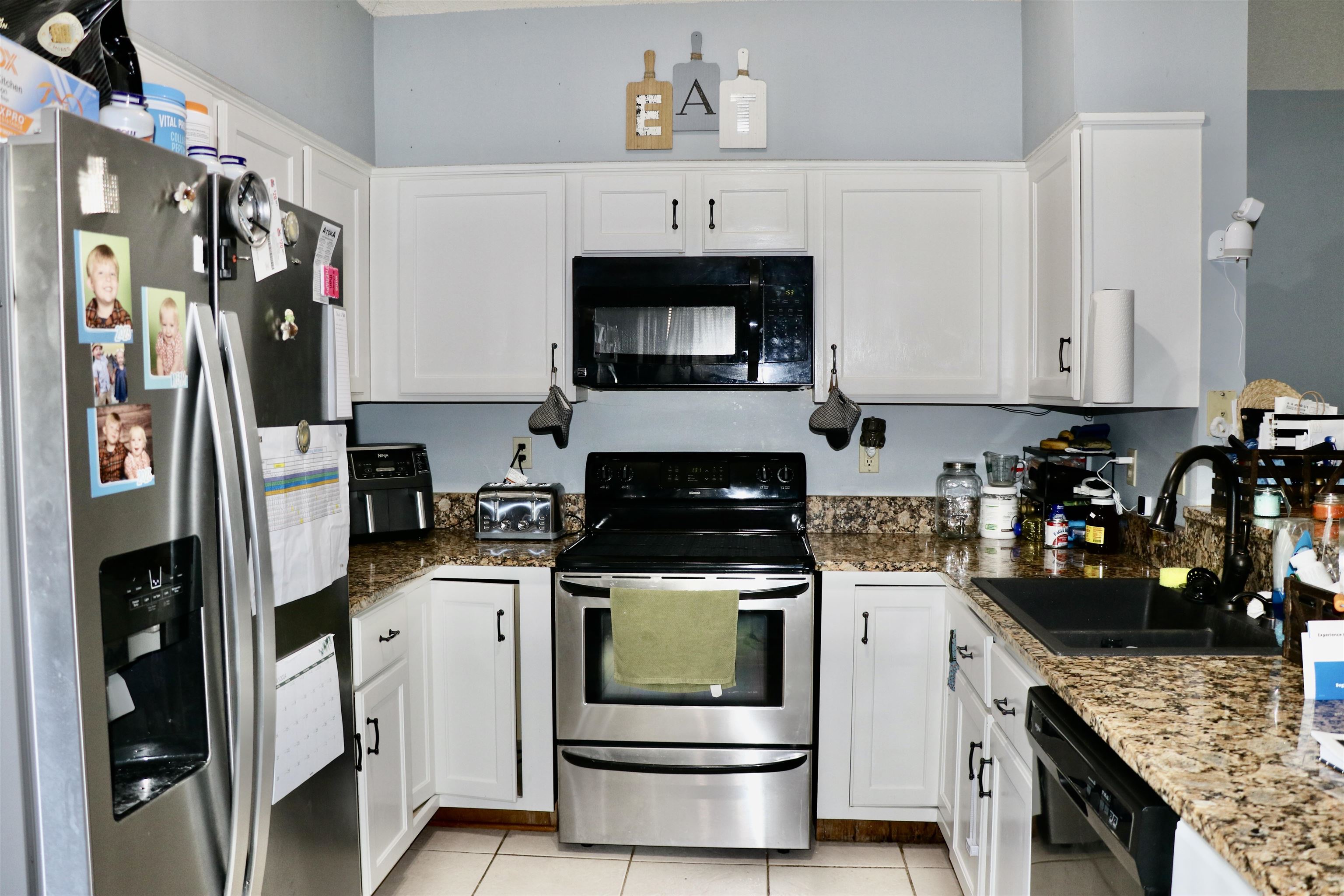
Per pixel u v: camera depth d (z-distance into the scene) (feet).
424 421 10.14
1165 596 6.61
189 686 4.14
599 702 7.99
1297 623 4.70
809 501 9.73
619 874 7.77
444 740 8.23
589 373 8.64
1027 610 6.97
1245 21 7.55
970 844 6.56
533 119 9.87
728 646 7.73
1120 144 7.38
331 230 5.35
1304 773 3.37
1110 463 8.86
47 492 3.33
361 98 9.66
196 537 4.05
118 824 3.55
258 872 4.30
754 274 8.47
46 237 3.28
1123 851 3.63
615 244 8.79
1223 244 7.23
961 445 9.70
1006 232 8.63
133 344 3.64
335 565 5.39
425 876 7.71
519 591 8.10
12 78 3.64
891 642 7.91
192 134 4.68
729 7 9.64
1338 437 6.00
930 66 9.54
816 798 8.15
